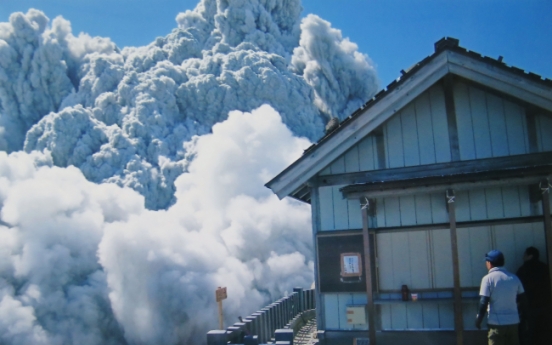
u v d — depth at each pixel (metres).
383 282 7.24
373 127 7.08
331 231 7.42
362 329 7.30
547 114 7.00
